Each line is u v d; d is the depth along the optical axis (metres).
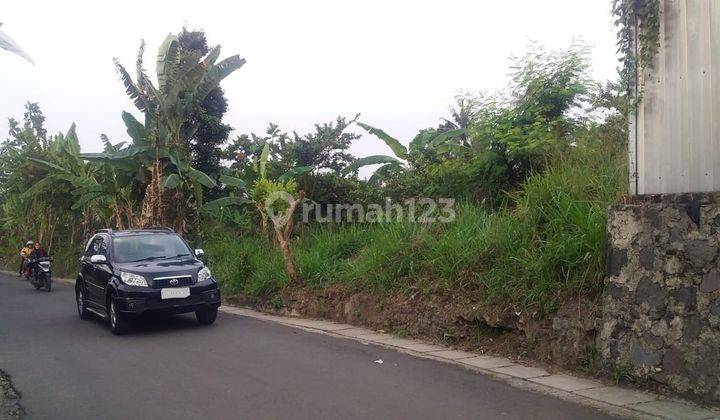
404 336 8.90
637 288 6.11
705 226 5.56
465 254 8.57
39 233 27.94
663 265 5.89
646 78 6.39
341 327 9.84
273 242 14.80
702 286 5.55
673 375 5.74
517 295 7.47
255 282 12.47
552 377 6.55
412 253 9.59
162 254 10.75
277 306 11.67
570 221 7.37
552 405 5.59
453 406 5.57
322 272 11.30
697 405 5.49
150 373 6.93
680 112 6.04
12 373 7.04
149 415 5.37
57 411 5.57
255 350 8.16
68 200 23.42
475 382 6.41
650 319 5.97
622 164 7.83
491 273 8.00
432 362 7.36
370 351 8.02
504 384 6.33
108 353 8.13
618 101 9.55
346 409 5.48
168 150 16.39
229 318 11.19
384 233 11.00
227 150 20.08
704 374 5.48
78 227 27.06
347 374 6.79
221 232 17.19
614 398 5.77
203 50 21.84
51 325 10.75
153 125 16.12
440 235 9.73
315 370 6.98
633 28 6.53
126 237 10.93
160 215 16.09
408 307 9.05
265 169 15.96
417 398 5.83
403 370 6.96
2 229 34.59
